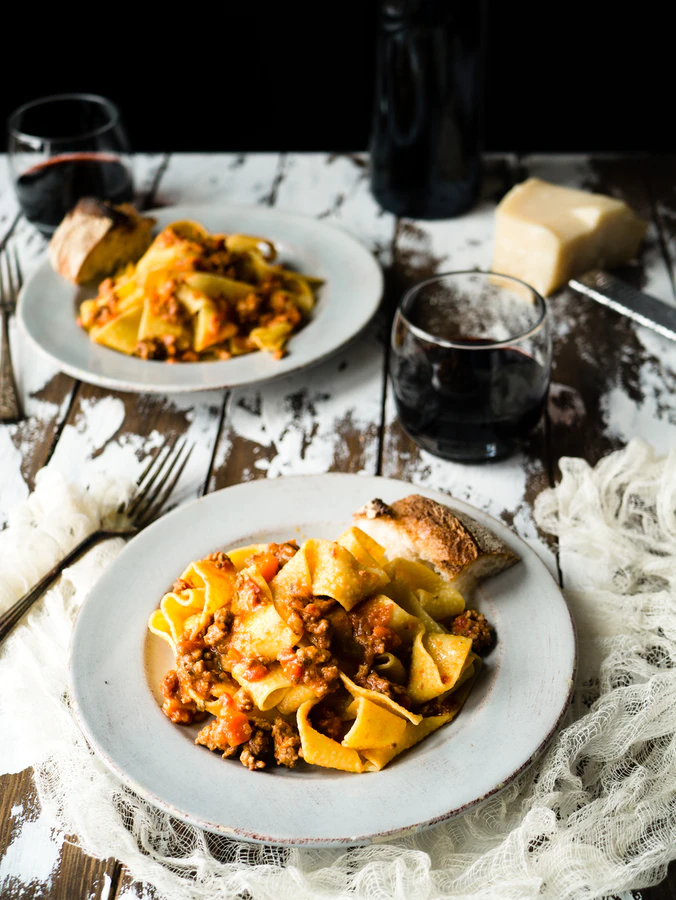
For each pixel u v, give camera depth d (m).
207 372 0.91
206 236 1.01
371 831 0.63
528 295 0.85
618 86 1.73
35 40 1.74
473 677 0.71
